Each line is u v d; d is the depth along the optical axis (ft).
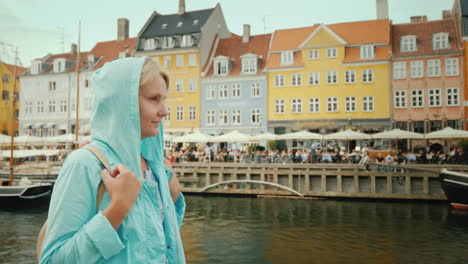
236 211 67.92
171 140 108.06
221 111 145.79
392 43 132.98
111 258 3.92
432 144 116.98
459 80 122.83
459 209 67.87
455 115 122.62
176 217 5.44
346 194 80.53
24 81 172.24
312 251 41.70
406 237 47.83
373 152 118.93
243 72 143.84
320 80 134.92
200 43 151.02
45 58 181.68
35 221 60.08
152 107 4.48
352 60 131.95
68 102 163.94
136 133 4.21
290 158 94.48
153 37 157.07
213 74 148.66
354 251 41.63
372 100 130.00
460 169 76.84
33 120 169.68
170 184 5.47
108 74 4.29
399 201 77.56
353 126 130.82
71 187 3.94
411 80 126.72
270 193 85.25
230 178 88.58
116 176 3.97
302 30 144.15
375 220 58.85
